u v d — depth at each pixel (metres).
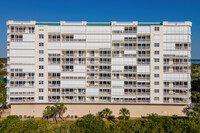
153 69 48.22
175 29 47.94
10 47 47.78
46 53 48.31
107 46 48.72
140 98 49.22
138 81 48.66
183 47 47.94
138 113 49.72
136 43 48.47
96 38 48.72
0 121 38.75
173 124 38.31
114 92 49.16
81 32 48.62
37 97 48.91
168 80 48.22
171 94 48.41
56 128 37.41
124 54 48.78
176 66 48.38
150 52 48.12
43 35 48.25
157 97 48.66
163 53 48.09
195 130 33.47
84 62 49.31
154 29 47.97
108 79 49.12
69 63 48.94
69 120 48.16
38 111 49.78
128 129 35.34
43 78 48.69
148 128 36.09
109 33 48.56
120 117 48.06
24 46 48.03
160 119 39.91
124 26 48.62
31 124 37.44
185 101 48.56
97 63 49.25
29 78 48.53
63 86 49.06
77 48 48.62
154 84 48.44
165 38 47.97
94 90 49.41
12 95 48.25
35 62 48.31
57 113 50.53
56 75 48.97
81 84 49.12
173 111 49.34
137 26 48.31
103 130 35.84
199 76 127.75
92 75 49.91
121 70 48.88
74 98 49.75
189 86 48.34
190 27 48.22
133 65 48.59
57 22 49.12
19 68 48.16
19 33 47.78
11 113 49.59
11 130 34.44
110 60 49.62
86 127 36.75
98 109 50.03
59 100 49.19
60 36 48.34
